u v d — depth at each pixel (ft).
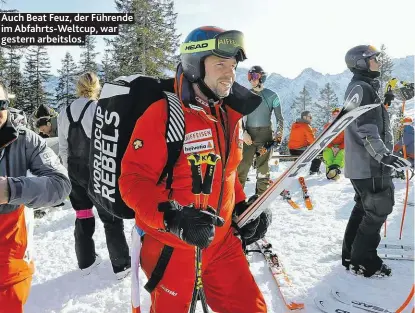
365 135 9.92
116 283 11.48
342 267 11.98
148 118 5.64
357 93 6.00
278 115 19.27
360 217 11.61
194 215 5.10
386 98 11.80
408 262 12.25
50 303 10.43
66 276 12.07
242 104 6.31
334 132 6.22
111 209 6.97
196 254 6.08
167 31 120.06
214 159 5.56
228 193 6.43
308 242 14.47
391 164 9.61
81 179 11.27
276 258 12.40
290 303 9.74
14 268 6.12
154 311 6.39
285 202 21.35
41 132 21.58
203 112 5.77
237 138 6.41
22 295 6.23
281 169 35.17
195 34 5.81
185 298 6.24
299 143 30.76
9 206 6.10
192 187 5.66
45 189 5.88
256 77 18.57
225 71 5.87
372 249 11.09
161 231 5.94
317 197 22.52
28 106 156.97
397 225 16.37
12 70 150.41
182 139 5.69
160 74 103.09
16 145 6.18
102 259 13.33
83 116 10.87
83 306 10.26
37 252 14.30
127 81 6.70
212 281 6.68
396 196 21.86
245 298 6.45
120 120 6.59
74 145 11.12
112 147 6.70
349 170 10.80
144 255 6.34
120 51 106.52
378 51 10.18
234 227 6.98
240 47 5.78
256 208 6.61
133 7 104.53
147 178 5.65
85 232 12.03
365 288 10.53
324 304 9.68
